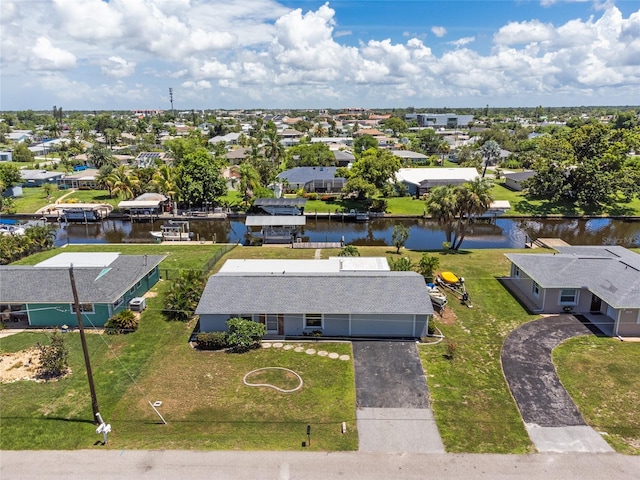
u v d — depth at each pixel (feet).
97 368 92.79
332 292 107.04
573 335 105.50
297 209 231.50
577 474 64.90
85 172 335.26
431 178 293.64
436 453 69.05
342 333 105.40
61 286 112.06
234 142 534.78
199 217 246.68
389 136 653.71
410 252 173.99
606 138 262.47
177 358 96.63
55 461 67.05
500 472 65.21
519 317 114.62
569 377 89.04
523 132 558.56
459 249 180.14
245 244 202.28
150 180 285.23
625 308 101.76
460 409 79.71
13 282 113.19
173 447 70.08
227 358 96.63
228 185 311.06
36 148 476.54
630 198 257.75
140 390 85.40
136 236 219.00
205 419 77.20
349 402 81.66
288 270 123.24
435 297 117.39
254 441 71.61
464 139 584.81
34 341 103.76
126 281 117.50
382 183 272.31
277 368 92.68
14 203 269.44
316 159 355.77
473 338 104.58
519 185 292.61
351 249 154.61
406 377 89.25
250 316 104.47
